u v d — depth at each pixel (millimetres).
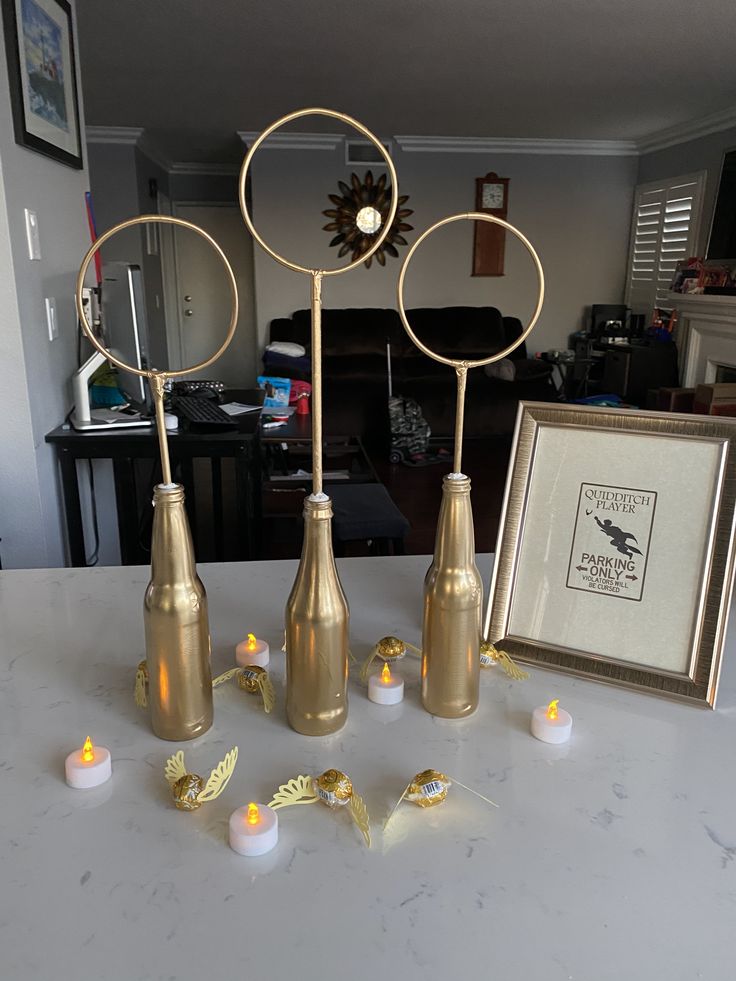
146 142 6871
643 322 6891
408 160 6945
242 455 2377
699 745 718
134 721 746
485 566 1139
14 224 1955
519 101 5461
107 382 2541
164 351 8180
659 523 813
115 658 870
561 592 854
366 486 2852
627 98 5367
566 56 4355
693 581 793
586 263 7391
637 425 828
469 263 7262
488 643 855
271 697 759
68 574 1106
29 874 555
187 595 673
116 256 6715
